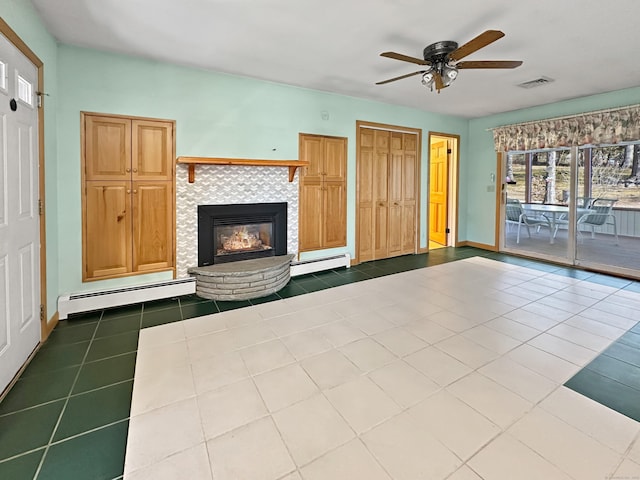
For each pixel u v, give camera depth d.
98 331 2.74
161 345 2.50
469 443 1.54
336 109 4.61
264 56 3.24
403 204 5.57
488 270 4.70
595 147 4.68
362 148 4.98
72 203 3.03
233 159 3.47
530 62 3.33
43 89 2.52
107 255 3.23
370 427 1.64
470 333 2.69
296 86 4.21
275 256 4.21
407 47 3.00
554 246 5.26
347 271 4.66
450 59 2.61
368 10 2.39
